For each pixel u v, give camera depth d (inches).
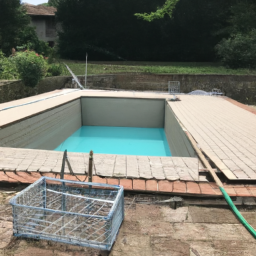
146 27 859.4
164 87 599.8
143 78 605.9
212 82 583.5
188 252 80.8
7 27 634.2
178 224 95.4
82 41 884.6
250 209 106.9
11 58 458.6
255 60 664.4
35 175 122.3
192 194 110.0
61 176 108.1
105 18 855.1
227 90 578.9
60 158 142.3
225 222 97.1
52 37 991.6
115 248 82.1
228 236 88.7
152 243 84.7
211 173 125.8
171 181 118.9
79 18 866.8
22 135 223.5
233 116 284.2
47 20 979.9
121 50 904.3
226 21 816.9
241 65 682.2
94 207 100.7
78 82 545.3
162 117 419.5
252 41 671.8
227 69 668.1
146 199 111.6
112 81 608.1
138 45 905.5
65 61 793.6
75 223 89.8
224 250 81.8
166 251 81.2
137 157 147.7
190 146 187.5
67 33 873.5
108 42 893.2
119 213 90.0
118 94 447.8
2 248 81.5
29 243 83.7
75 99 383.6
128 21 858.8
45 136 274.4
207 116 283.0
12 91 403.2
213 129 224.4
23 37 728.3
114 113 421.7
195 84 589.9
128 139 373.7
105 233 79.7
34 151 151.6
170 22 846.5
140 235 88.6
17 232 83.4
